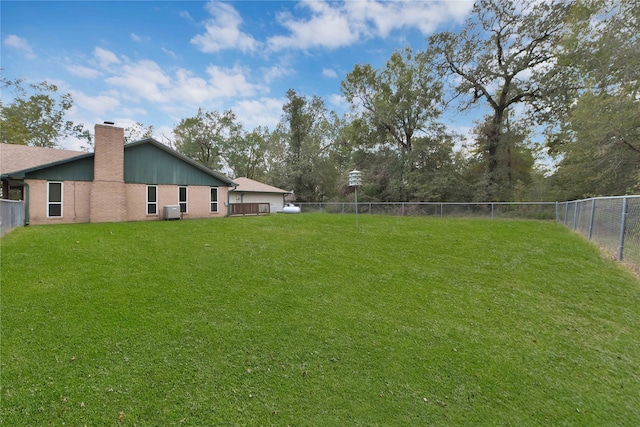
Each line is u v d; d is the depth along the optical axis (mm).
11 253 6016
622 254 6035
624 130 10977
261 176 39250
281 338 3191
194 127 33406
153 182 14359
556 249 7305
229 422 2096
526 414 2207
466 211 16812
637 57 9906
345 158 30906
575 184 15086
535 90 17500
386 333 3342
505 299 4324
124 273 5094
